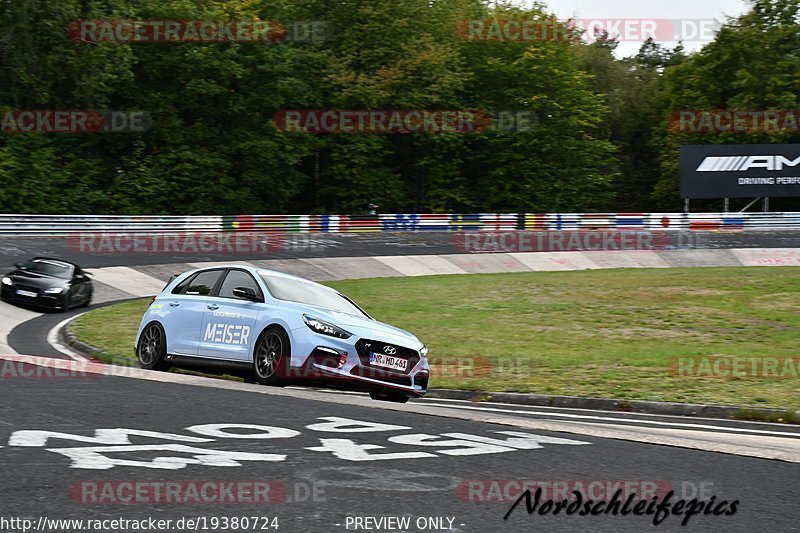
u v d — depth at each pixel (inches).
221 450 511.8
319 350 870.4
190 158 4549.7
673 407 1034.7
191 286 1024.9
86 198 4227.4
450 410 730.8
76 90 4212.6
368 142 5024.6
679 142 5940.0
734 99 5743.1
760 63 5723.4
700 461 550.3
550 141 5467.5
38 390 727.1
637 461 541.0
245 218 3882.9
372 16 4948.3
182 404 673.0
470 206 5487.2
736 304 2340.1
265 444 533.6
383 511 401.7
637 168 7017.7
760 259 3732.8
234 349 936.9
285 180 4923.7
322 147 5009.8
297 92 4862.2
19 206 4015.8
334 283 2760.8
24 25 3969.0
